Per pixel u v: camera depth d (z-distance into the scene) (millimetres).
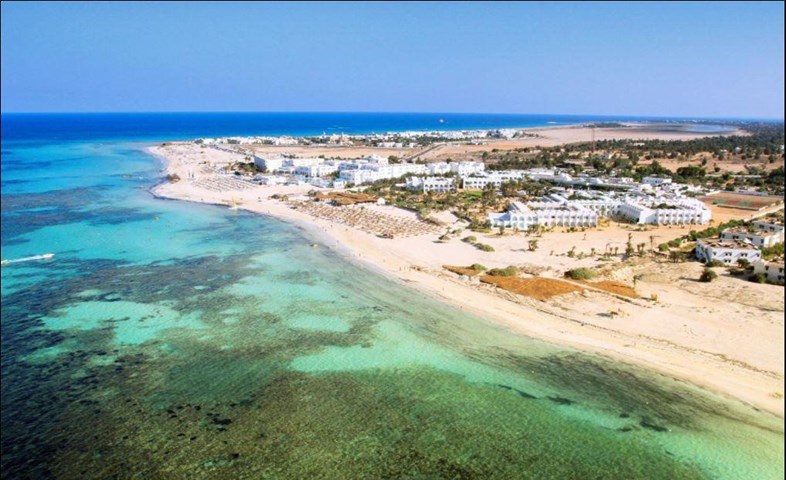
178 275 143375
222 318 115562
